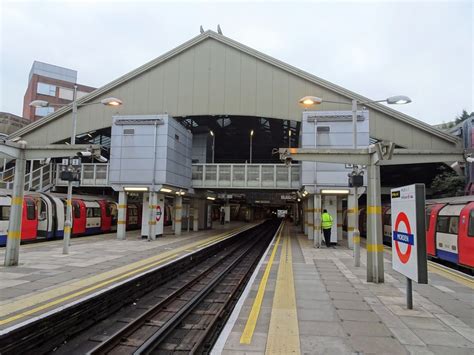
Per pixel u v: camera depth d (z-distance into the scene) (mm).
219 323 8023
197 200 32062
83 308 7566
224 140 43031
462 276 10945
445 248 14312
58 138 31719
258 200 49625
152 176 21609
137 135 22047
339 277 10438
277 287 8953
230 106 29266
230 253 21141
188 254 15172
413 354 4855
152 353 6328
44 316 6414
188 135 26125
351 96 27812
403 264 7281
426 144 27469
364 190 19125
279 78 28953
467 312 6906
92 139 36562
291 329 5801
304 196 25016
